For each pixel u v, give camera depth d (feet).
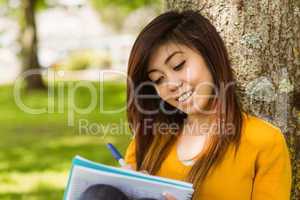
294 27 7.63
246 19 7.50
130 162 7.32
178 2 7.91
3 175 21.74
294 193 7.79
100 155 24.43
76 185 5.91
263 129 6.25
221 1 7.57
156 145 6.97
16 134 29.81
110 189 5.80
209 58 6.41
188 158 6.72
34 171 22.26
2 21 59.93
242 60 7.55
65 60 59.41
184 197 5.89
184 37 6.39
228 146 6.29
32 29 52.03
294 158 7.71
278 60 7.57
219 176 6.30
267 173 6.24
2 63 62.28
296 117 7.68
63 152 25.31
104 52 62.64
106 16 93.04
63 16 75.31
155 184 5.86
